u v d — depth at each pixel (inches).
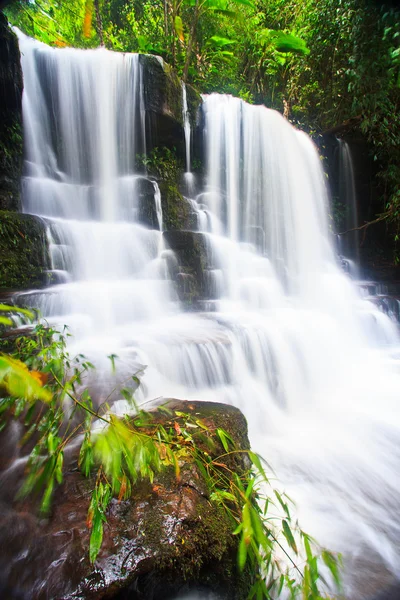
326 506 120.6
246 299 278.2
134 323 208.7
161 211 314.0
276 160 383.2
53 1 522.3
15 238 206.7
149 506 68.3
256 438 157.8
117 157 330.3
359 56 255.6
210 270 271.9
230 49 525.3
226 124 370.3
